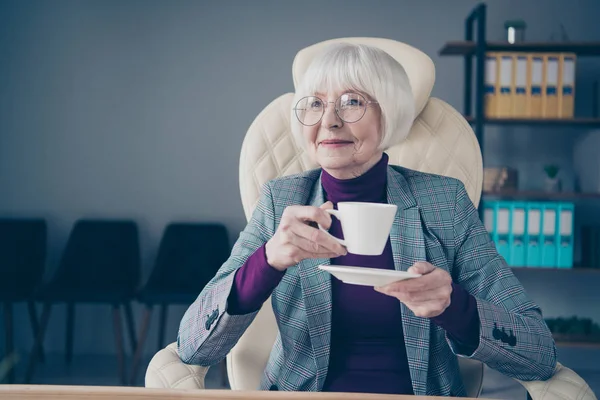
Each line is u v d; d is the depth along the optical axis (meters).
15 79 3.75
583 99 3.64
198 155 3.78
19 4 3.73
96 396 0.72
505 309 1.00
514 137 3.69
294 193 1.18
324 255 0.87
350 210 0.80
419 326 1.07
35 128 3.76
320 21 3.73
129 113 3.76
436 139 1.37
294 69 1.35
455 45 3.28
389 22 3.72
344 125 1.07
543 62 3.30
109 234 3.60
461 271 1.15
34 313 3.53
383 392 1.06
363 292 1.09
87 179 3.78
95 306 3.74
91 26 3.74
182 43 3.75
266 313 1.25
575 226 3.66
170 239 3.58
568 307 3.67
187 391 0.74
